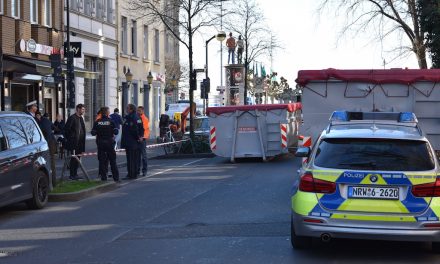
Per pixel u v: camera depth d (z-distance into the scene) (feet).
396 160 23.62
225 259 24.67
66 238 29.89
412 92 44.55
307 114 46.50
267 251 26.02
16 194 36.32
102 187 47.80
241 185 49.47
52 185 44.14
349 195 23.30
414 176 23.04
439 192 23.00
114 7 121.60
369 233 22.98
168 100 196.54
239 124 73.46
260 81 187.73
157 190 48.01
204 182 52.49
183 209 37.83
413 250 26.25
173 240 28.63
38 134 40.91
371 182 23.15
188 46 90.07
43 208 39.93
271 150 72.84
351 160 23.88
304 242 25.76
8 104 81.05
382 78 44.55
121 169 70.03
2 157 34.99
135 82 135.03
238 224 32.24
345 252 25.82
